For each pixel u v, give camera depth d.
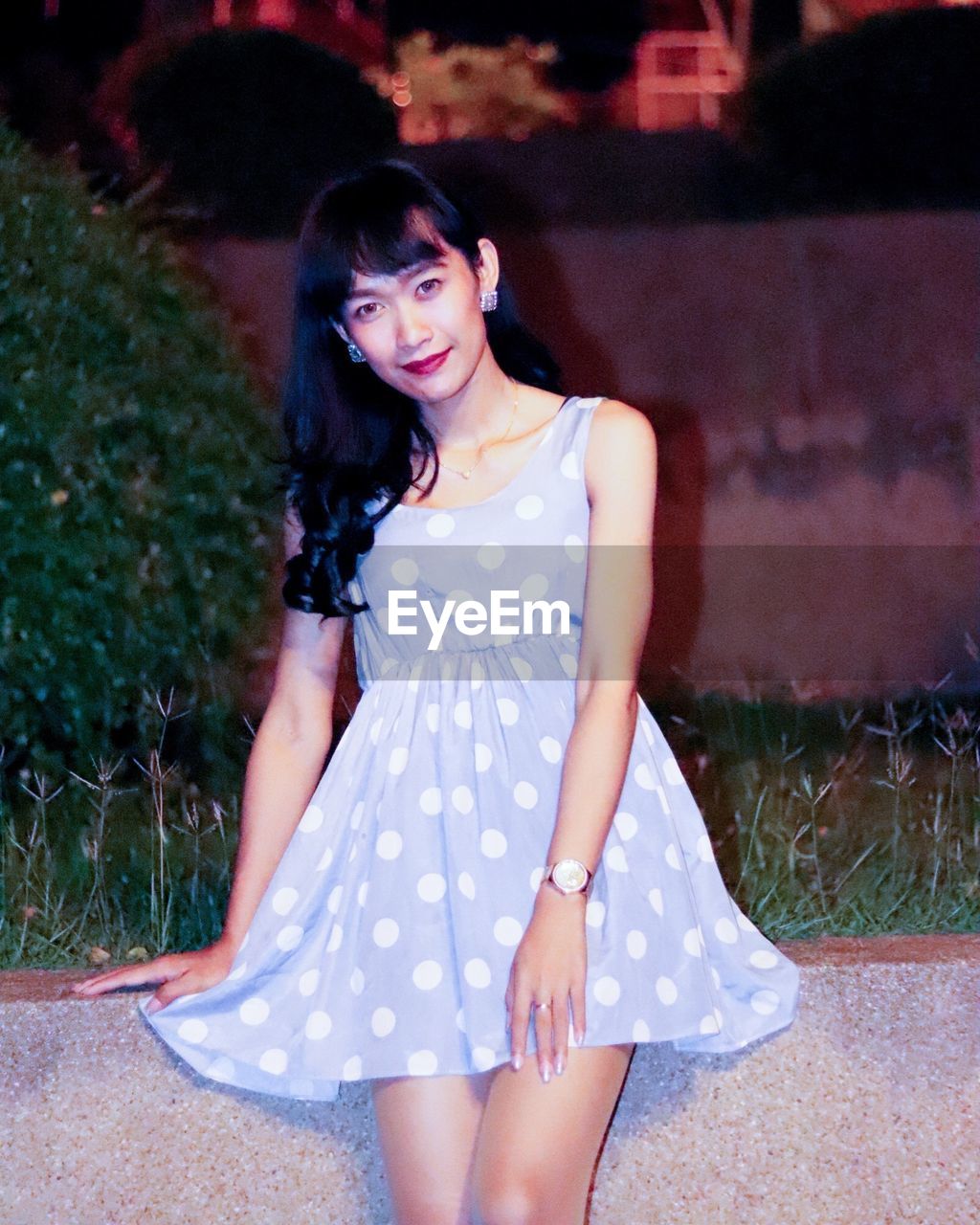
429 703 1.78
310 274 1.73
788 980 1.86
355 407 1.84
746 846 2.70
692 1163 1.90
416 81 8.48
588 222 6.83
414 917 1.71
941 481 5.82
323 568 1.82
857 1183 1.90
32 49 7.14
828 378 6.23
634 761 1.79
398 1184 1.65
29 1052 1.89
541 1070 1.56
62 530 3.16
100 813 2.83
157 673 3.22
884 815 2.93
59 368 3.42
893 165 6.59
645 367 6.35
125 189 5.92
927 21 6.60
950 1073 1.90
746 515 5.70
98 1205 1.89
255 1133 1.89
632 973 1.65
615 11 8.99
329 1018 1.75
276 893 1.82
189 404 3.85
